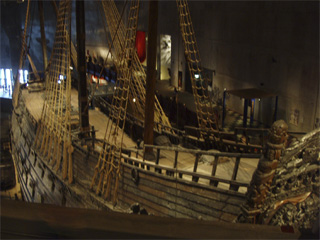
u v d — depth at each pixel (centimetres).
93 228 173
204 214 1016
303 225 688
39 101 2564
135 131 1917
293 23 1912
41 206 179
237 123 2252
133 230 175
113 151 1330
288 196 693
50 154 1828
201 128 1592
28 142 2173
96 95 2470
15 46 2828
